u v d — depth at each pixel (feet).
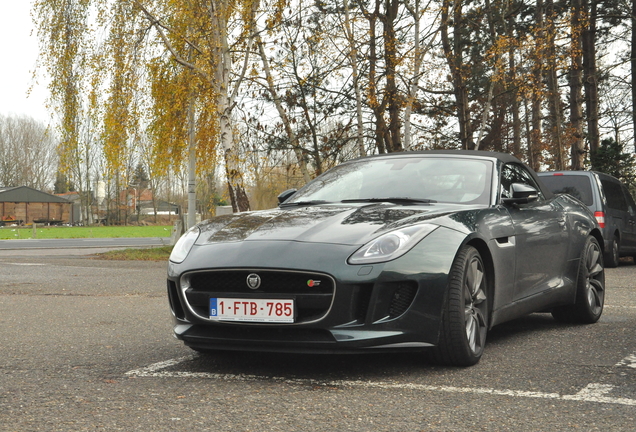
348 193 15.33
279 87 55.31
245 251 11.75
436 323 11.69
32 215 237.04
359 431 8.54
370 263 11.22
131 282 30.37
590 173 36.65
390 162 16.35
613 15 79.10
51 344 15.10
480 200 14.33
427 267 11.59
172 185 271.28
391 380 11.33
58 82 56.39
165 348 14.49
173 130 55.83
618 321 17.99
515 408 9.55
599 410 9.41
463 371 12.00
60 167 59.82
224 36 50.62
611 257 36.63
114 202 263.29
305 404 9.82
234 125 55.57
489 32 66.54
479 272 12.79
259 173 59.41
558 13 77.87
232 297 11.59
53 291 26.73
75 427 8.73
